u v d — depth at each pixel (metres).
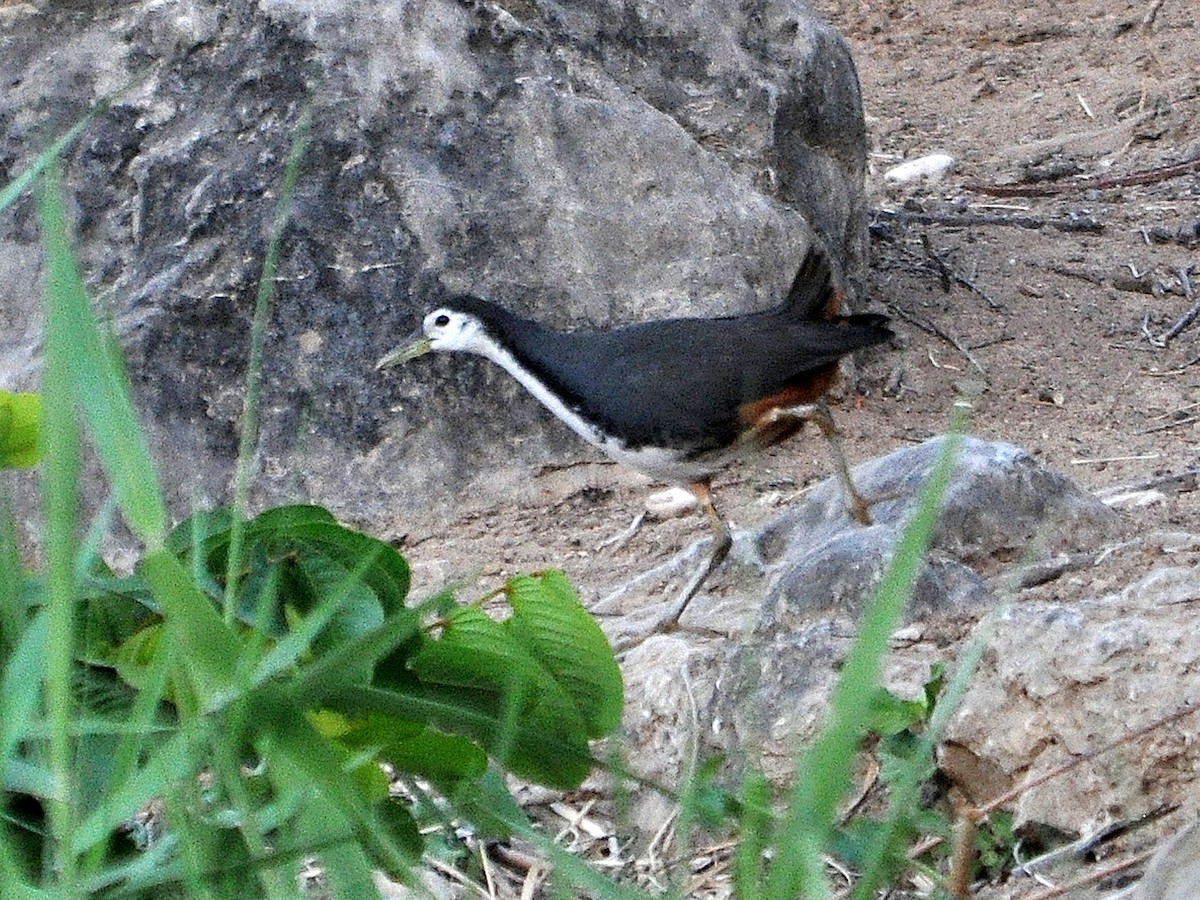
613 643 9.72
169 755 4.88
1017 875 7.04
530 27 13.78
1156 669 7.27
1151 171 20.17
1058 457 13.00
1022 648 7.52
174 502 12.88
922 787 7.56
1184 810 7.00
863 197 15.53
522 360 10.78
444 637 6.36
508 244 13.29
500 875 7.35
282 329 13.00
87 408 4.71
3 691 4.78
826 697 7.78
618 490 13.16
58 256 4.71
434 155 13.34
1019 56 24.70
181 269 13.00
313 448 12.99
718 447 10.41
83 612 6.16
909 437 13.59
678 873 6.36
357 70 13.36
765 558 10.70
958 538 9.39
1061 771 6.62
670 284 13.45
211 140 13.29
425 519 12.96
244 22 13.43
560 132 13.50
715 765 6.43
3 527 5.27
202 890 4.76
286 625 6.30
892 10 26.58
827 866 7.14
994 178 20.67
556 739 6.12
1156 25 25.08
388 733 6.25
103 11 13.64
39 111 13.39
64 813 4.55
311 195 13.14
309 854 5.17
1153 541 9.33
